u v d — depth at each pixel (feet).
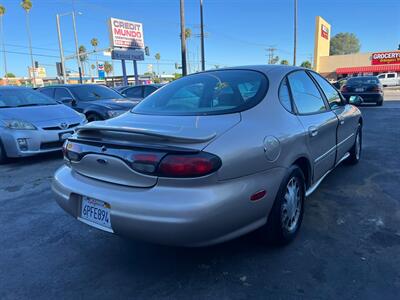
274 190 7.93
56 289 7.63
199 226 6.57
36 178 16.44
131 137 7.32
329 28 174.19
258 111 8.42
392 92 95.25
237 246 9.11
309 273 7.81
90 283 7.82
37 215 11.85
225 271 8.04
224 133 7.25
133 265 8.52
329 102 12.57
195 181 6.61
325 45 176.04
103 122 8.64
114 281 7.86
